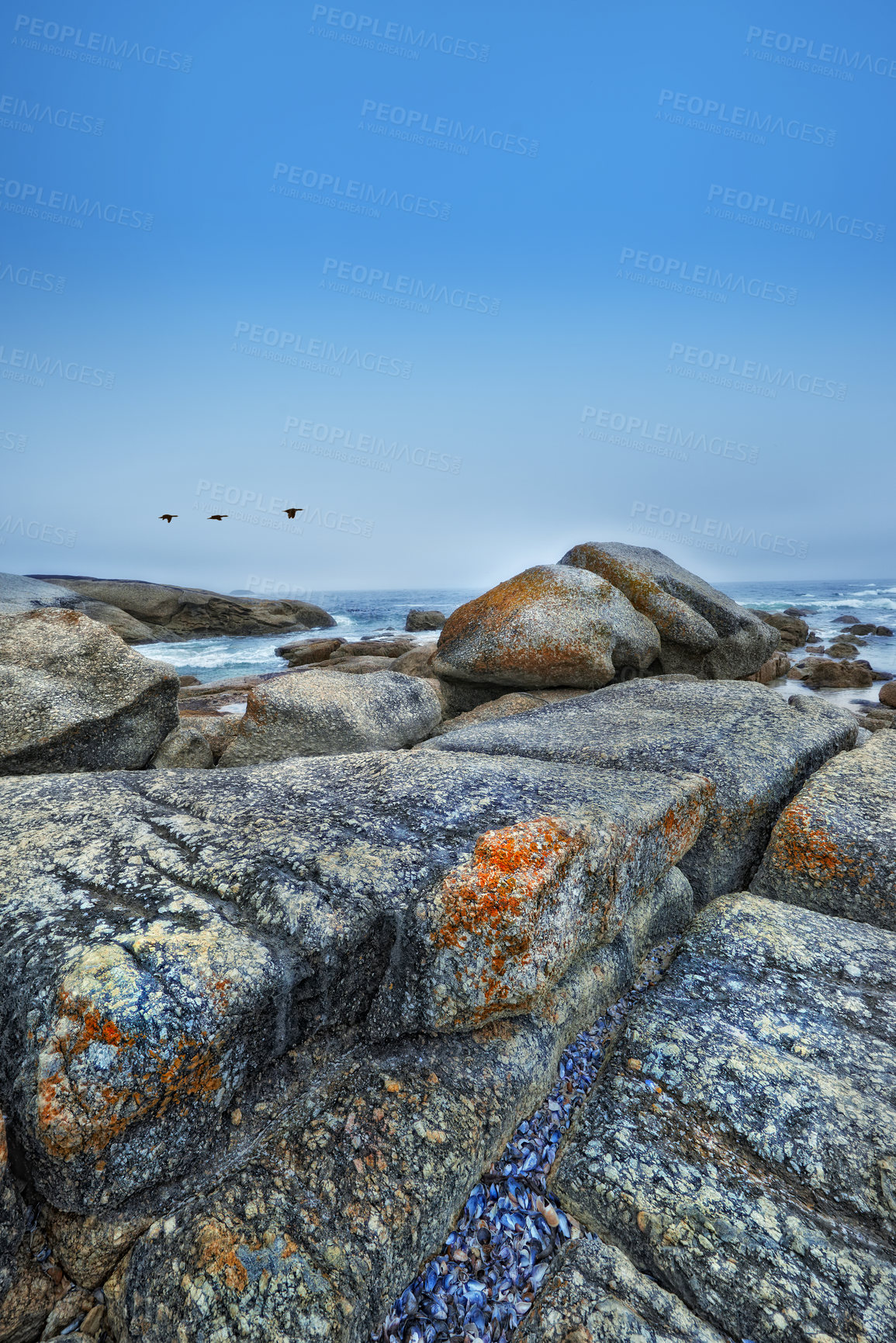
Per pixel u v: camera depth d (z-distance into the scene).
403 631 41.44
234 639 37.50
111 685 7.18
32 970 2.53
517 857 3.16
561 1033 3.51
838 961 3.83
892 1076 3.04
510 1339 2.40
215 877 3.21
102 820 3.83
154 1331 2.21
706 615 13.59
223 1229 2.37
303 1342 2.19
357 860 3.36
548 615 11.07
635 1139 2.87
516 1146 3.07
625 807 4.05
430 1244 2.61
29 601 27.52
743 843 5.11
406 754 5.29
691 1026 3.41
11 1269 2.32
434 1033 3.17
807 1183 2.66
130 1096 2.25
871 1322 2.21
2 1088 2.41
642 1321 2.27
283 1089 2.81
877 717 12.90
